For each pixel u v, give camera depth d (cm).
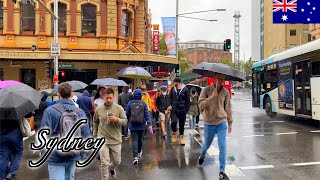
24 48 2823
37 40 2842
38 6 2838
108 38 2914
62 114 525
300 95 1605
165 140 1273
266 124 1680
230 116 782
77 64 2888
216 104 774
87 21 2927
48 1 2853
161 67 3472
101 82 1323
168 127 1662
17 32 2817
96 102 1091
